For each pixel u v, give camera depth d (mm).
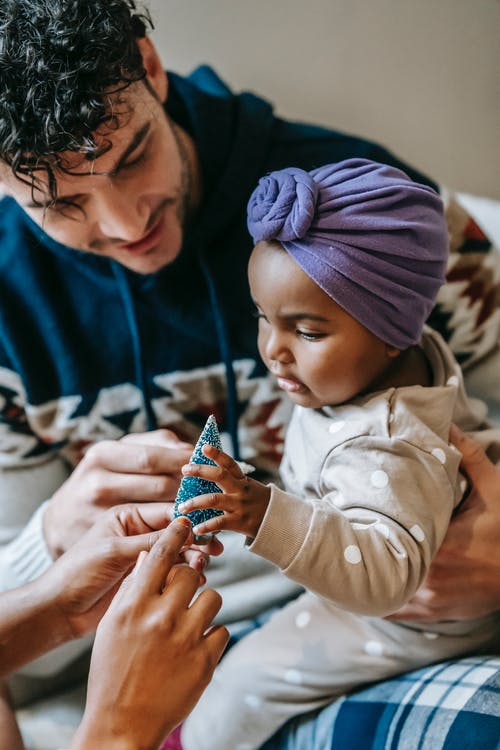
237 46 1389
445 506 765
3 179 811
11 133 731
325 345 738
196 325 1048
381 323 739
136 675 657
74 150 736
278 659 963
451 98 1475
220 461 668
